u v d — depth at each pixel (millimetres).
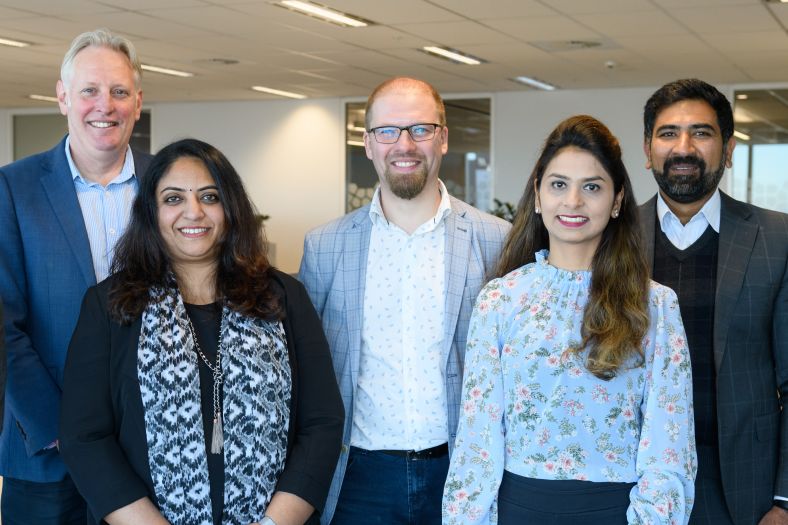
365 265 2479
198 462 1977
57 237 2422
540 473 1963
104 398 2020
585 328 1983
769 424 2301
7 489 2477
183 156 2113
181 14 7105
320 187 13695
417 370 2412
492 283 2123
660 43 8359
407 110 2398
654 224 2455
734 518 2268
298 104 13711
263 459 2021
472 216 2547
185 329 2055
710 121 2328
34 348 2375
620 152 2074
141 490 1970
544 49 8758
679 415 1965
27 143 14961
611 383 1967
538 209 2170
